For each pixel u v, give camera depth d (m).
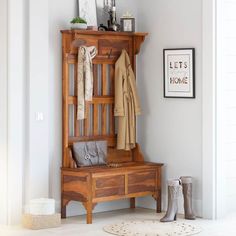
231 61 7.87
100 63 8.00
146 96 8.36
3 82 7.29
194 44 7.79
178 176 8.01
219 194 7.70
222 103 7.70
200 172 7.76
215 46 7.59
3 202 7.34
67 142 7.68
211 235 6.81
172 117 8.05
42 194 7.48
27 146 7.39
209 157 7.63
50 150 7.64
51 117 7.65
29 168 7.38
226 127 7.84
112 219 7.64
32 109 7.38
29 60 7.35
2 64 7.29
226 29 7.79
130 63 8.20
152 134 8.30
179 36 7.95
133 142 8.16
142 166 7.85
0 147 7.34
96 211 8.08
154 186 8.00
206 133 7.66
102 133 8.06
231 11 7.84
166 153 8.14
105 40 7.98
